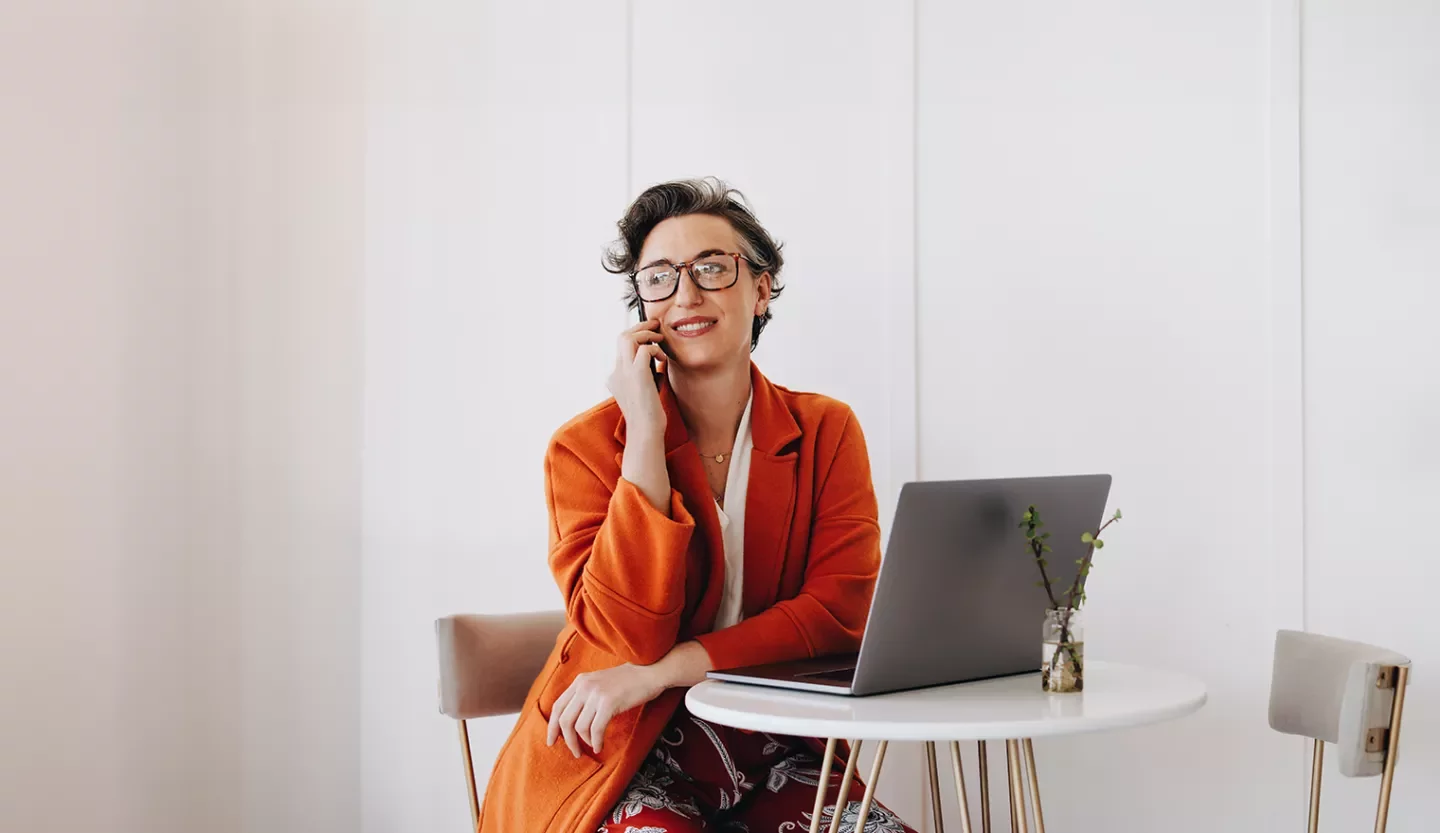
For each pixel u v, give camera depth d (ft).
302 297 9.41
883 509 8.57
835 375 8.71
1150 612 8.30
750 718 4.53
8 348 8.06
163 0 8.95
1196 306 8.34
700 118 9.04
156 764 8.67
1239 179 8.32
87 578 8.39
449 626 6.61
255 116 9.36
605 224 9.11
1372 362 8.13
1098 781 8.20
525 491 9.12
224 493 9.09
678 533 5.64
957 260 8.64
